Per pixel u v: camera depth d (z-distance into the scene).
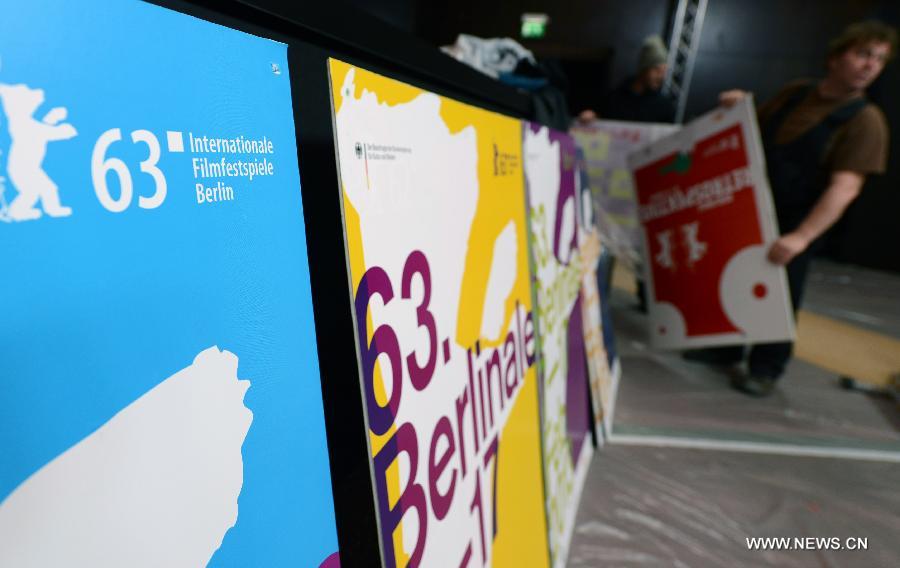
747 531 1.50
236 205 0.39
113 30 0.30
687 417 2.14
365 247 0.50
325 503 0.50
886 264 5.45
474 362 0.79
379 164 0.53
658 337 2.53
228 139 0.38
